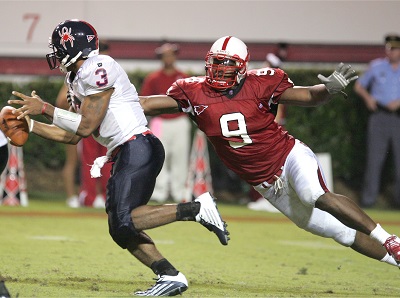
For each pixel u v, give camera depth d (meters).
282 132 20.06
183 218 18.50
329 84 19.03
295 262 25.58
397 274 23.84
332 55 51.06
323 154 45.03
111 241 29.05
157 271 18.84
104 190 42.47
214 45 19.31
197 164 45.47
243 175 20.36
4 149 18.38
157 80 41.91
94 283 20.12
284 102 19.83
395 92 44.34
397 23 50.97
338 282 21.88
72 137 19.53
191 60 50.72
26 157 47.81
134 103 19.28
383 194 47.59
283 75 19.69
